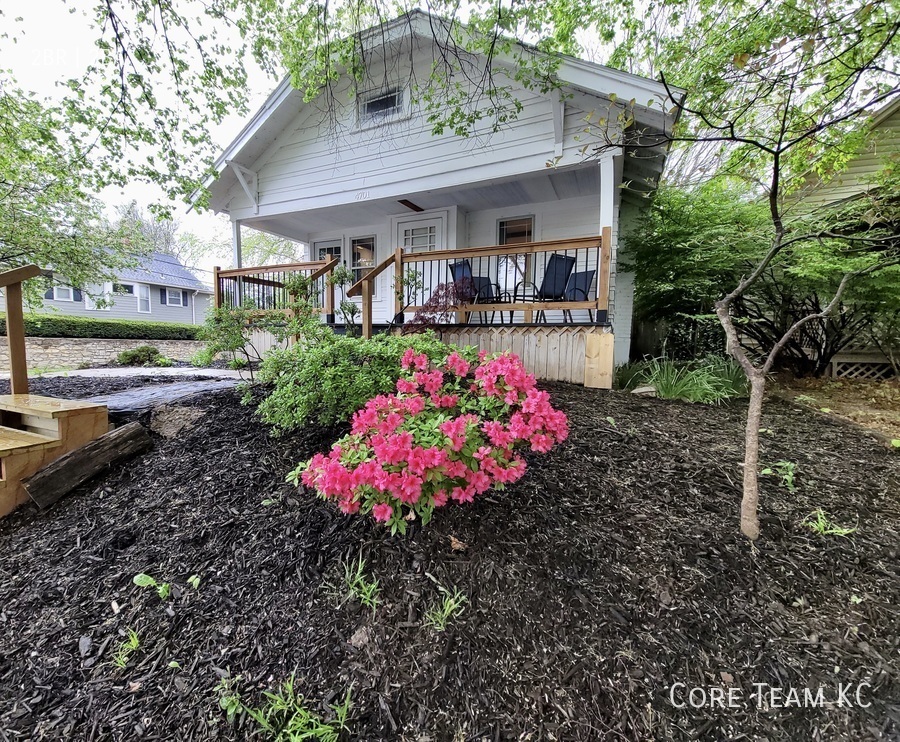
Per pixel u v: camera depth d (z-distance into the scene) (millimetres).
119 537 1784
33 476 2057
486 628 1304
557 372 4344
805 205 4906
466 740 1029
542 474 2045
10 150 4422
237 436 2531
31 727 1099
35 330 9281
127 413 2908
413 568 1510
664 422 2877
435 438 1511
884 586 1442
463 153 5719
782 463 2230
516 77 4250
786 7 2490
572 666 1190
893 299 4320
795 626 1301
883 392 4566
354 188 6523
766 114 2887
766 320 5609
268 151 7105
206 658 1262
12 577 1628
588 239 4270
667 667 1187
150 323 11828
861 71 2059
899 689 1116
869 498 1934
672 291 5633
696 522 1731
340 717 1085
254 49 3965
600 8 3980
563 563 1521
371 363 2467
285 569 1556
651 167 5262
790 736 1025
